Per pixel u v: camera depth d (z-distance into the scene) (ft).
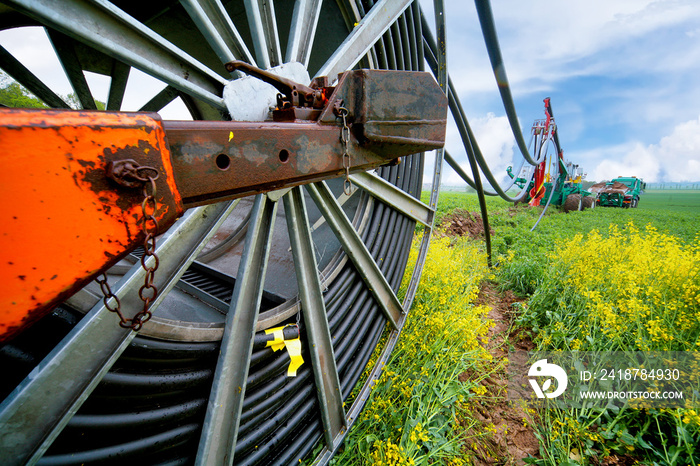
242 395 5.89
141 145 2.23
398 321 11.42
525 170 59.41
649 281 13.70
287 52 6.69
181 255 5.12
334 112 4.00
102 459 4.41
